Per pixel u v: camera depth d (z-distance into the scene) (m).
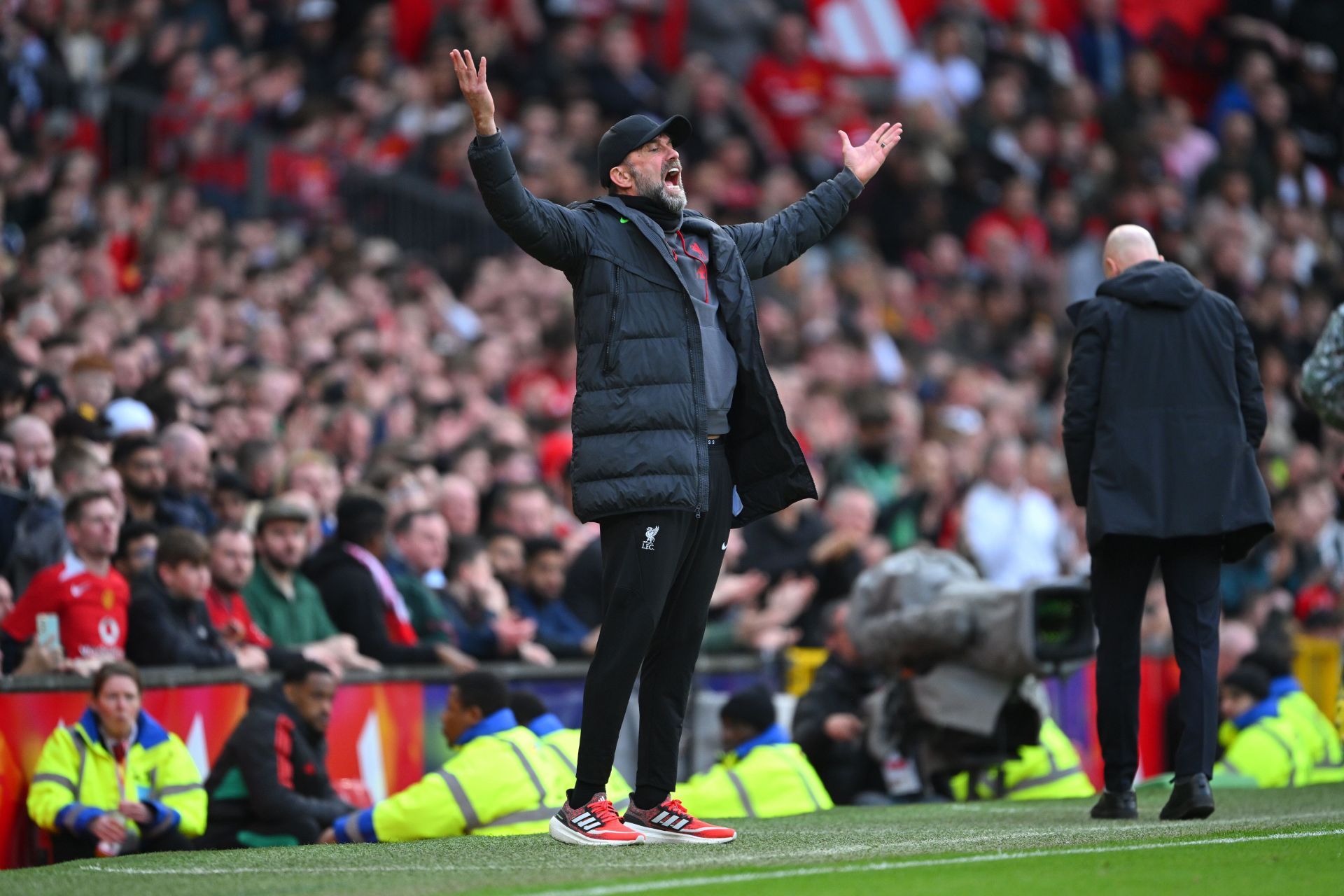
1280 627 38.12
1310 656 39.03
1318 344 24.08
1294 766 31.64
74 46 53.59
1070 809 24.31
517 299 50.94
